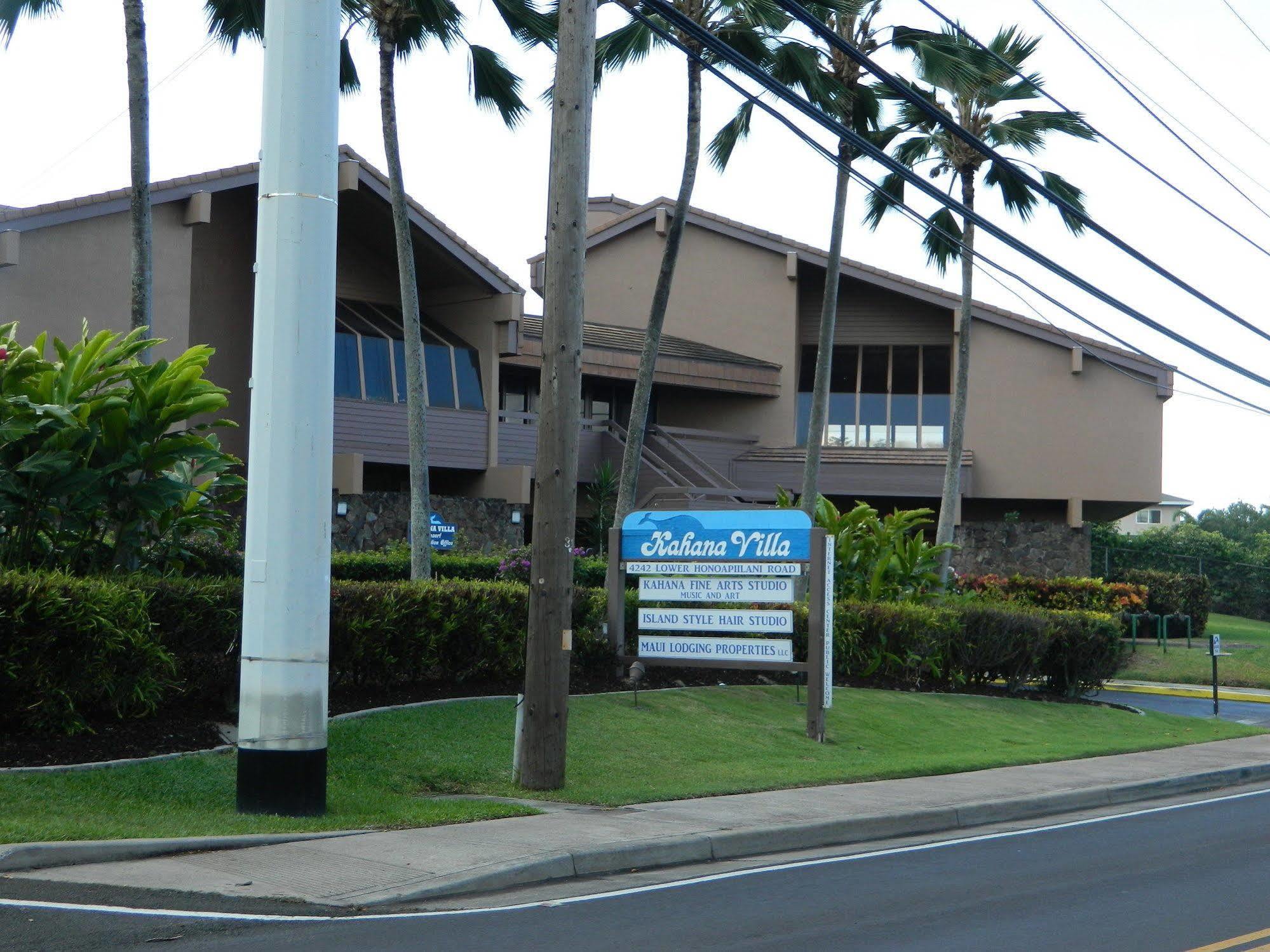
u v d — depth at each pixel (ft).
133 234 53.88
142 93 53.83
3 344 43.86
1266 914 27.04
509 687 51.47
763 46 70.74
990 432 115.75
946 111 88.22
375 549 91.40
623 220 124.77
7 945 22.06
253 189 86.79
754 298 120.67
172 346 77.46
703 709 53.88
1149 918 26.55
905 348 120.26
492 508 97.19
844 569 76.23
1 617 34.94
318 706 33.78
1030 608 82.58
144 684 38.47
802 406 121.08
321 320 33.88
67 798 32.58
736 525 55.21
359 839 31.68
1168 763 55.52
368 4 66.18
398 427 90.99
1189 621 120.57
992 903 27.89
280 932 23.80
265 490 33.55
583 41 40.57
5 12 56.18
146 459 43.42
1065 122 84.33
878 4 75.77
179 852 29.66
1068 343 113.60
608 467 104.78
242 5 60.03
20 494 41.01
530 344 103.55
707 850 33.30
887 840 37.29
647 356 72.38
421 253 95.04
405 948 22.94
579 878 30.35
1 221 70.64
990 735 60.44
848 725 56.54
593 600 56.70
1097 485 113.19
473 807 36.29
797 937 24.38
